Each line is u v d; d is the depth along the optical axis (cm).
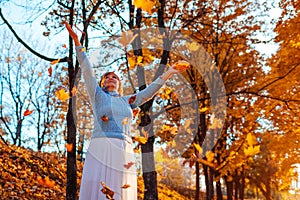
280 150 1142
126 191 310
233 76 1191
